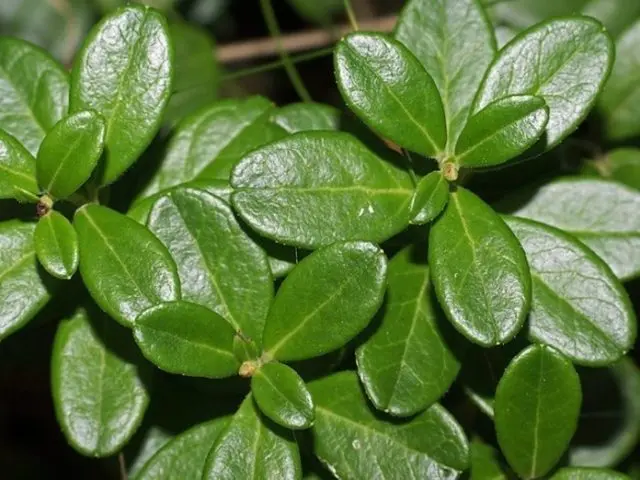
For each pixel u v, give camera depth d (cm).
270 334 22
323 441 22
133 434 23
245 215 22
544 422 22
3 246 22
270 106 25
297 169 22
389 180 22
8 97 23
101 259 21
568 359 22
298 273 21
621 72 27
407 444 22
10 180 22
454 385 25
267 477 21
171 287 21
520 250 21
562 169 24
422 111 22
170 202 22
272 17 29
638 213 23
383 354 22
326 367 23
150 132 22
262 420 21
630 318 22
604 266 22
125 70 22
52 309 23
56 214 22
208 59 30
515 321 21
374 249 21
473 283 21
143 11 22
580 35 22
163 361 21
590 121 27
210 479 21
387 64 22
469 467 23
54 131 21
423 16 23
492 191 24
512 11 29
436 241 21
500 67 22
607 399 26
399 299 22
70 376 23
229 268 22
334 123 24
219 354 21
